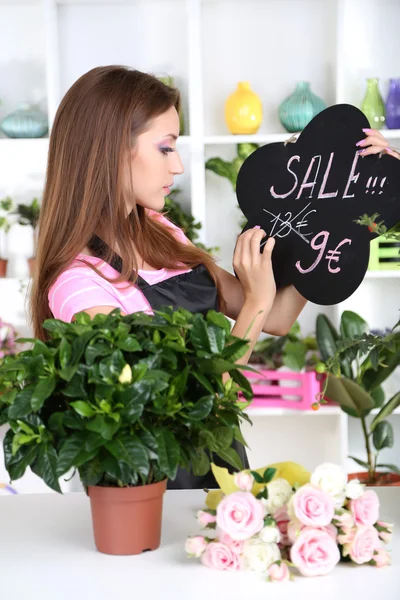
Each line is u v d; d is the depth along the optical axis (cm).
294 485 110
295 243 187
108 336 107
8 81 374
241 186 192
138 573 108
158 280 182
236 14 373
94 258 173
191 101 351
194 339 112
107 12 371
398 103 352
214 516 110
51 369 107
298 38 373
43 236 174
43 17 354
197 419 109
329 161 185
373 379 308
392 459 386
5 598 102
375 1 371
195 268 189
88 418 105
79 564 112
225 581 105
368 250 179
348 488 107
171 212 349
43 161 374
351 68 374
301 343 347
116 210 172
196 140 350
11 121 350
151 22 371
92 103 171
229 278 204
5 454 110
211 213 379
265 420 386
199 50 350
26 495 149
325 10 370
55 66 356
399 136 348
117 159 170
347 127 183
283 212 188
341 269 182
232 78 375
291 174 188
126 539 114
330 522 107
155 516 116
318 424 384
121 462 106
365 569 108
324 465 108
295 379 337
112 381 105
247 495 106
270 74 375
